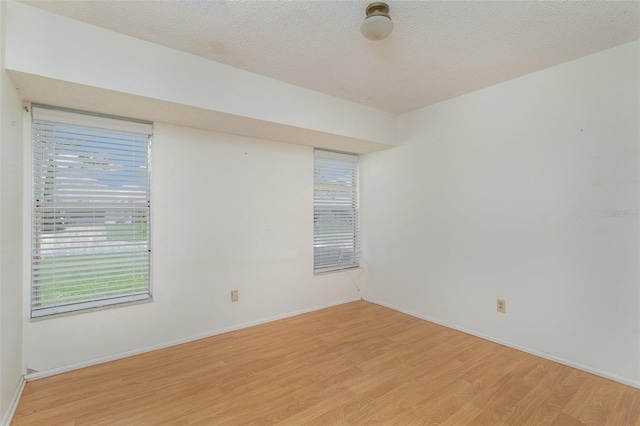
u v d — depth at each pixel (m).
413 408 1.95
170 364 2.48
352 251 4.33
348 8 1.81
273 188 3.51
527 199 2.71
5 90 1.77
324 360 2.56
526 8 1.80
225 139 3.16
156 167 2.77
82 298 2.48
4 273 1.78
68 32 1.91
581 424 1.80
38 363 2.25
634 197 2.18
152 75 2.19
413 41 2.16
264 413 1.89
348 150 4.09
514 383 2.22
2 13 1.71
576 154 2.43
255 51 2.31
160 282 2.78
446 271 3.32
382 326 3.32
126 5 1.79
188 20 1.93
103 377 2.28
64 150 2.40
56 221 2.37
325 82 2.85
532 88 2.67
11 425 1.76
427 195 3.51
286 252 3.61
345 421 1.83
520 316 2.75
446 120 3.31
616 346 2.25
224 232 3.15
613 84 2.26
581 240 2.41
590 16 1.88
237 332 3.15
